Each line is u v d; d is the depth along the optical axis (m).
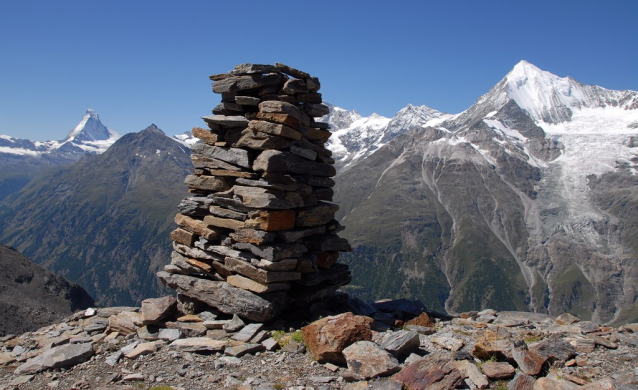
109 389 11.86
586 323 16.97
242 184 16.34
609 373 12.14
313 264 16.69
